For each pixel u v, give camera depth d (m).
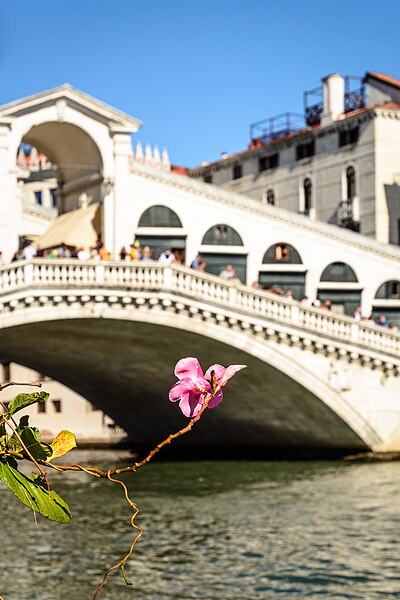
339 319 32.44
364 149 43.56
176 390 3.43
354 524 19.55
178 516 20.98
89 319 29.59
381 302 37.69
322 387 32.44
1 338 31.56
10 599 13.70
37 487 3.37
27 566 15.84
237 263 35.81
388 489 25.14
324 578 14.98
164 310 30.08
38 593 14.05
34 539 18.17
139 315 29.78
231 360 32.47
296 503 22.75
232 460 36.72
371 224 43.16
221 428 38.78
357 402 32.94
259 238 36.16
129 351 34.34
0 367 51.03
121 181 33.62
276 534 18.56
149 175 34.25
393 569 15.53
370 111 43.06
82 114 33.03
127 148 33.69
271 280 36.41
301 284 36.72
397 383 33.38
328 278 37.16
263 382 33.34
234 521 20.19
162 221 34.53
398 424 33.38
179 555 16.67
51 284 28.72
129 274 29.48
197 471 32.19
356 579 14.91
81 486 27.59
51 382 49.25
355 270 37.44
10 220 31.64
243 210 35.91
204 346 31.94
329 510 21.50
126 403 41.66
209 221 35.38
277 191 48.28
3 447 3.47
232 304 30.83
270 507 22.17
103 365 37.12
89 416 48.19
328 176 45.41
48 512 3.34
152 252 34.41
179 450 42.19
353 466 31.77
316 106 47.94
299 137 46.81
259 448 38.22
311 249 36.91
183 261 34.91
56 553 16.88
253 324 31.22
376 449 33.56
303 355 32.22
